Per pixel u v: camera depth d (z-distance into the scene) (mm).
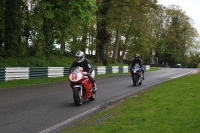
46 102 9094
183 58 72125
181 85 12875
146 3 31453
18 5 20906
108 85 14484
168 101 8562
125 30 46000
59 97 10188
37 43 23828
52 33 23281
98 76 21547
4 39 20922
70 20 22203
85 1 19844
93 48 35438
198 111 6895
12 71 15352
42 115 7223
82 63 9078
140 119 6324
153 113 6910
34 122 6488
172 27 64750
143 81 17062
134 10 30641
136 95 10719
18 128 5961
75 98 8430
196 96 9242
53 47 23875
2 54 20266
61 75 19500
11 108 7996
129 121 6219
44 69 17781
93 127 5945
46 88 12828
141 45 47531
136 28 44031
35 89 12375
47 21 22328
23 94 10758
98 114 7348
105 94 11148
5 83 14062
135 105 8305
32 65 20859
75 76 8539
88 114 7441
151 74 24812
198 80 15031
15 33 21312
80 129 5848
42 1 20266
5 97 9945
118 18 30594
